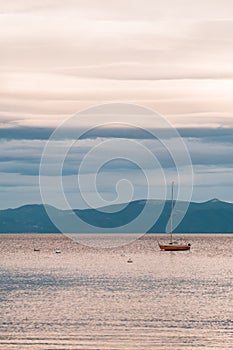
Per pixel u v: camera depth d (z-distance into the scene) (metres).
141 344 55.62
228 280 111.12
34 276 119.38
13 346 54.94
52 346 54.84
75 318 68.06
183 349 54.06
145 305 77.62
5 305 77.62
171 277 117.19
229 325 64.56
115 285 101.12
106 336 58.66
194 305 77.94
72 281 108.38
